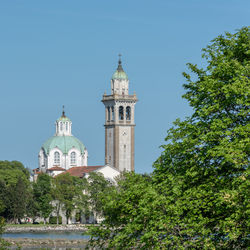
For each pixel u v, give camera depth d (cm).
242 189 6197
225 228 6225
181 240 6431
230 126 6969
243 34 7556
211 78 7375
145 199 6725
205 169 6850
